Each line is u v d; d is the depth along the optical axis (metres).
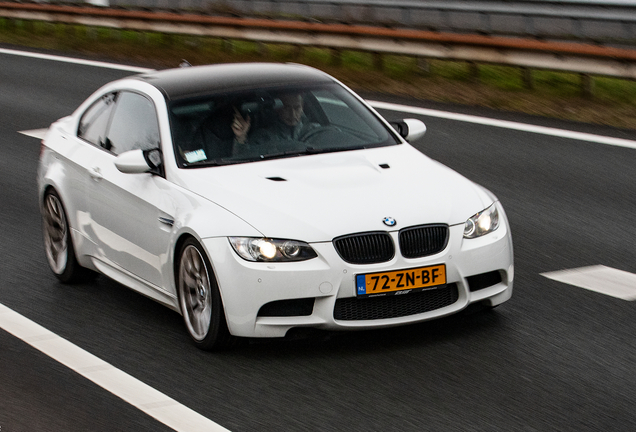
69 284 9.58
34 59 26.02
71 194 9.31
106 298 9.05
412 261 7.10
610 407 6.21
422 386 6.61
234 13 25.22
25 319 8.48
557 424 5.96
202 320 7.49
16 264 10.25
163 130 8.32
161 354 7.48
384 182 7.64
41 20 30.84
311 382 6.77
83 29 31.36
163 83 9.00
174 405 6.47
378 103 18.00
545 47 17.52
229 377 6.94
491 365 6.96
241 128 8.35
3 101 20.78
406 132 9.16
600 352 7.19
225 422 6.16
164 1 29.78
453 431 5.90
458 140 15.16
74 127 9.89
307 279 6.95
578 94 17.89
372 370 6.94
